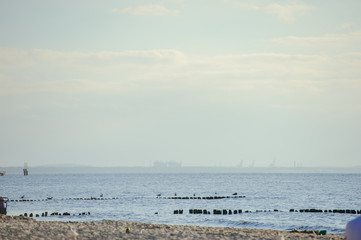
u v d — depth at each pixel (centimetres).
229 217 19625
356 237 6569
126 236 9281
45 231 9756
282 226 16350
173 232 10331
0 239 8431
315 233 12988
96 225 11856
